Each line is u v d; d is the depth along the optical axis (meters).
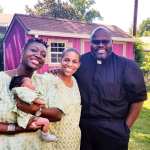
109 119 1.88
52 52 8.85
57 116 1.59
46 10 20.52
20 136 1.45
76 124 1.75
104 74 1.86
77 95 1.79
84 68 1.88
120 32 10.66
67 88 1.74
